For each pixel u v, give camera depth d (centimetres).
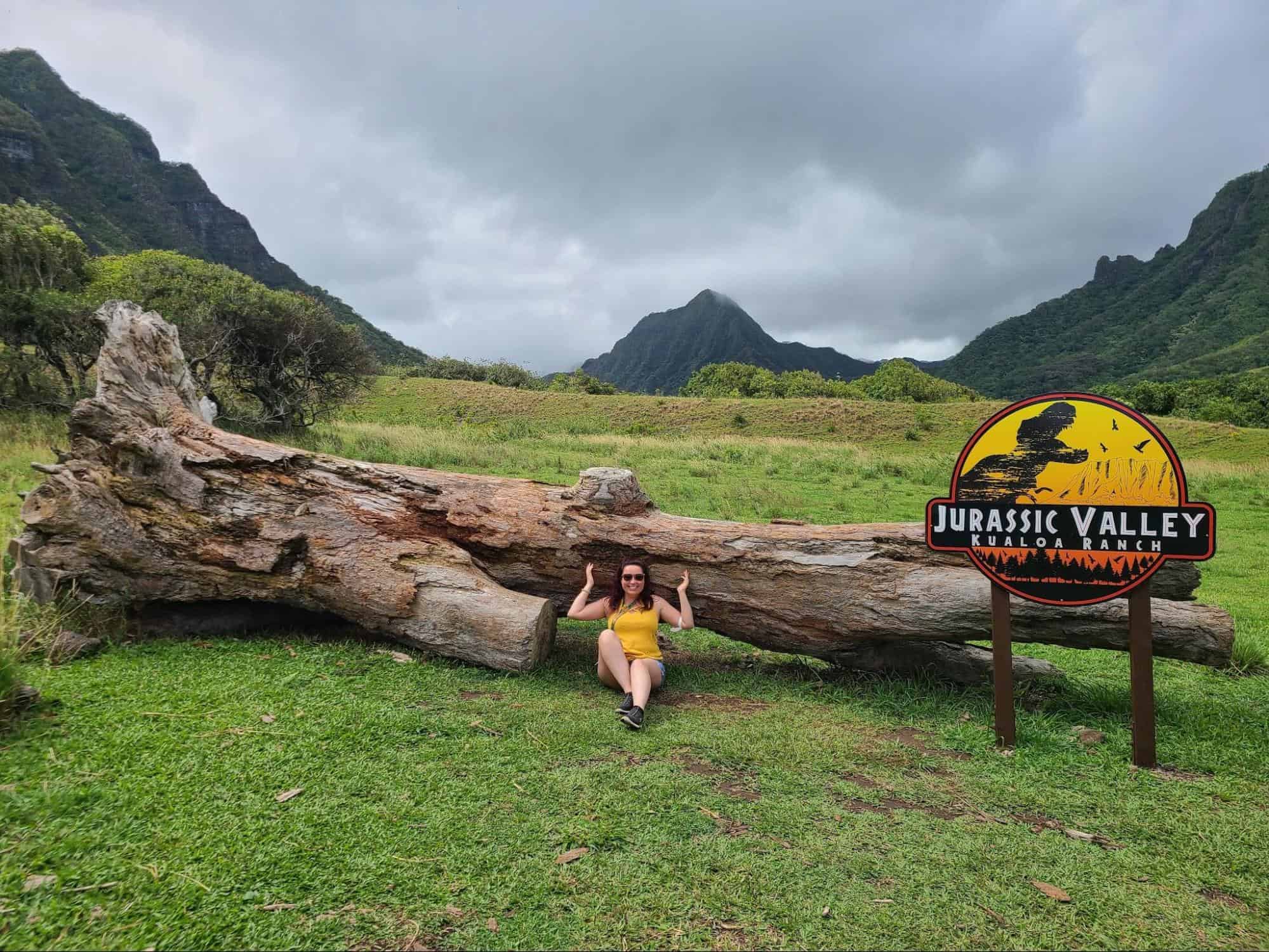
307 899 230
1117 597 381
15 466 1147
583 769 337
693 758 358
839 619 486
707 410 4056
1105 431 382
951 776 353
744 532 512
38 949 200
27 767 299
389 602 496
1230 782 350
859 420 3703
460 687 445
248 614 550
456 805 294
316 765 320
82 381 2066
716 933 226
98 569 514
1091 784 346
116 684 403
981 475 405
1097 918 242
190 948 205
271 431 2080
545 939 219
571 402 4372
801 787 331
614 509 534
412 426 2520
